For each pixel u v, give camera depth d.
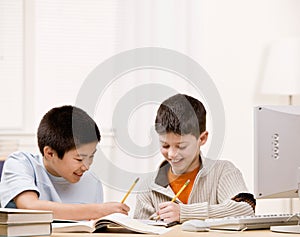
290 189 1.81
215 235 1.57
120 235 1.55
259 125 1.81
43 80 4.13
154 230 1.61
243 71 4.12
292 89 3.64
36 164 2.12
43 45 4.13
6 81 4.10
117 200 3.92
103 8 4.14
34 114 4.12
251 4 4.13
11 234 1.46
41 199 2.07
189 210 1.92
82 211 1.91
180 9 4.05
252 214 1.97
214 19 4.12
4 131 4.09
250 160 4.10
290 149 1.81
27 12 4.11
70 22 4.15
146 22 4.05
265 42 4.13
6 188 2.00
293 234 1.61
